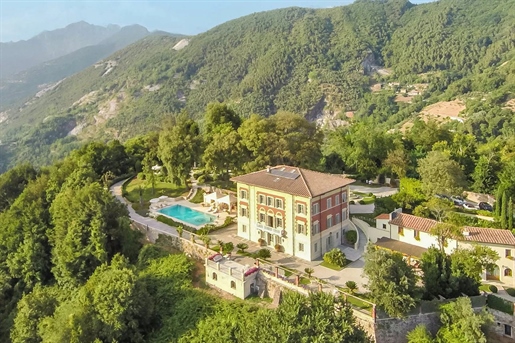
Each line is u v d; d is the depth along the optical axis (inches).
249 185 2623.0
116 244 2640.3
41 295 2288.4
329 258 2301.9
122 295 1897.1
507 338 1754.4
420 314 1763.0
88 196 2645.2
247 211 2672.2
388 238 2500.0
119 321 1878.7
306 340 1424.7
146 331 1995.6
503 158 3494.1
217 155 3545.8
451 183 2903.5
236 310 1945.1
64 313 1946.4
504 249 2081.7
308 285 1991.9
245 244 2605.8
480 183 3319.4
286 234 2468.0
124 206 2817.4
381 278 1744.6
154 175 3969.0
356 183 3961.6
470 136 4431.6
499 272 2096.5
